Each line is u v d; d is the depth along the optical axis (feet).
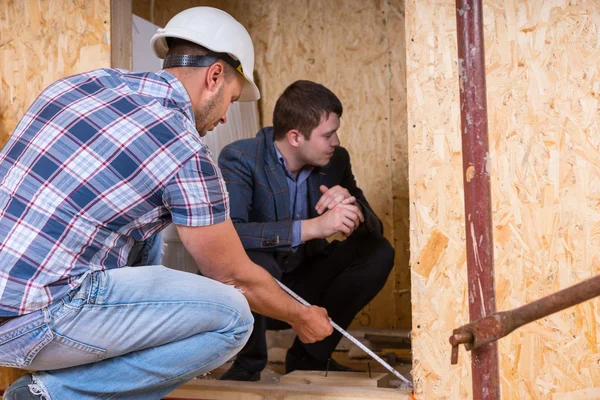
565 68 6.18
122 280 4.81
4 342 4.62
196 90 5.32
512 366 6.21
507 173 6.25
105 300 4.72
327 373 7.54
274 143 7.74
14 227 4.57
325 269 8.24
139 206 4.71
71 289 4.60
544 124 6.20
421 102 6.37
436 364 6.27
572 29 6.18
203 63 5.30
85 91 4.93
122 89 4.99
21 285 4.49
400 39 11.84
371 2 12.01
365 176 11.91
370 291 8.14
